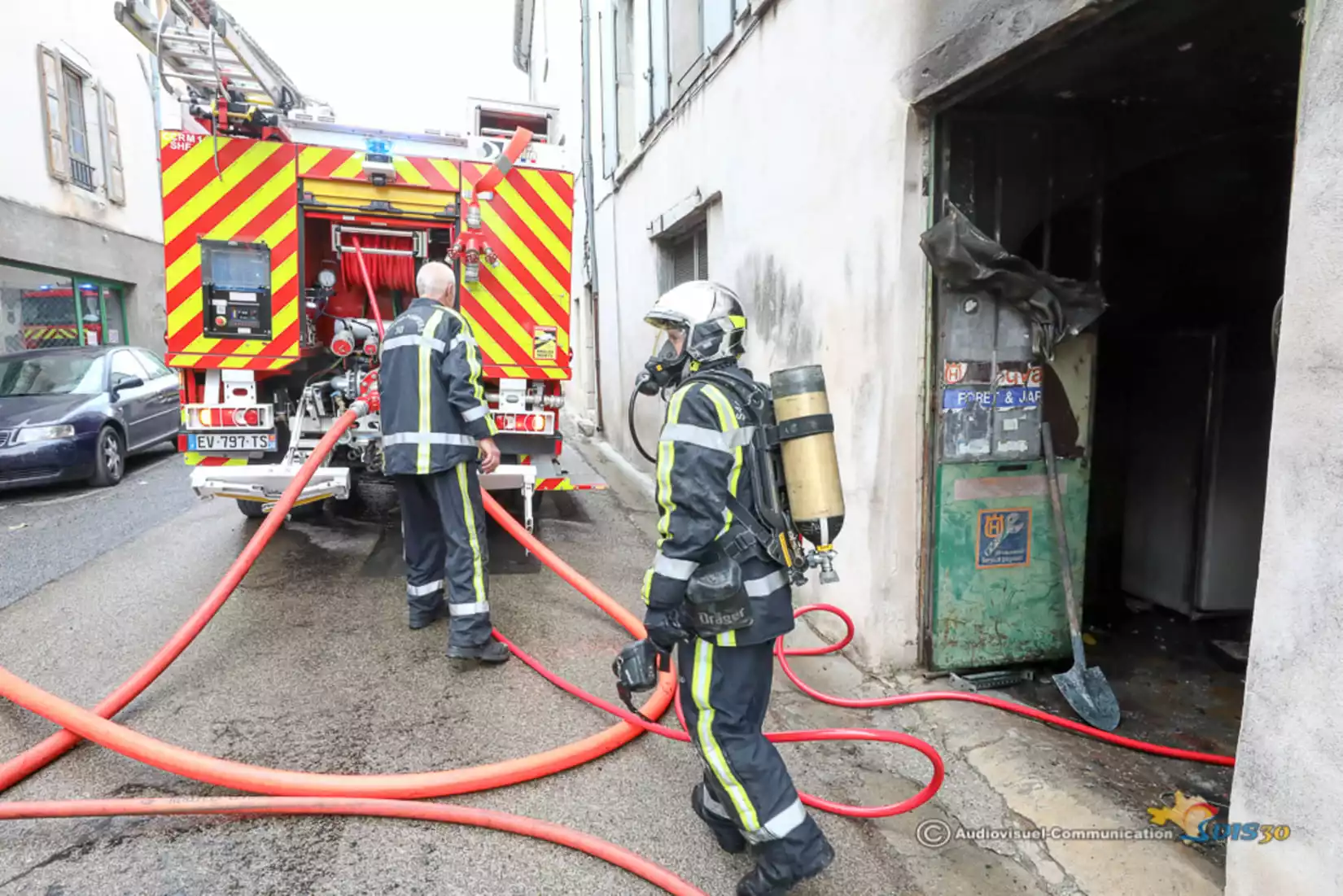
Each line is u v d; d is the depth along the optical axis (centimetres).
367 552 521
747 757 191
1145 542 441
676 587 182
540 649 370
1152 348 427
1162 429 426
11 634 373
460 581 338
